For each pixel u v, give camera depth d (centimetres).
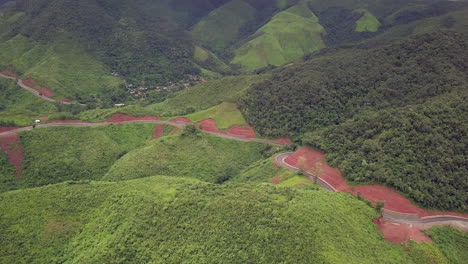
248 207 6875
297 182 9962
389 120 10675
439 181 8738
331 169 10331
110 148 13412
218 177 12175
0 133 12475
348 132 11331
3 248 6950
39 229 7375
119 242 6719
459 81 12788
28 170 11612
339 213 7181
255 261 5816
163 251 6438
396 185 8800
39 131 13050
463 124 9644
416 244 7169
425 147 9425
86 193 8331
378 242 6931
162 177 9238
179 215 7050
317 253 5678
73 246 7119
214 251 6150
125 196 7944
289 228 6219
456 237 7731
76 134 13562
